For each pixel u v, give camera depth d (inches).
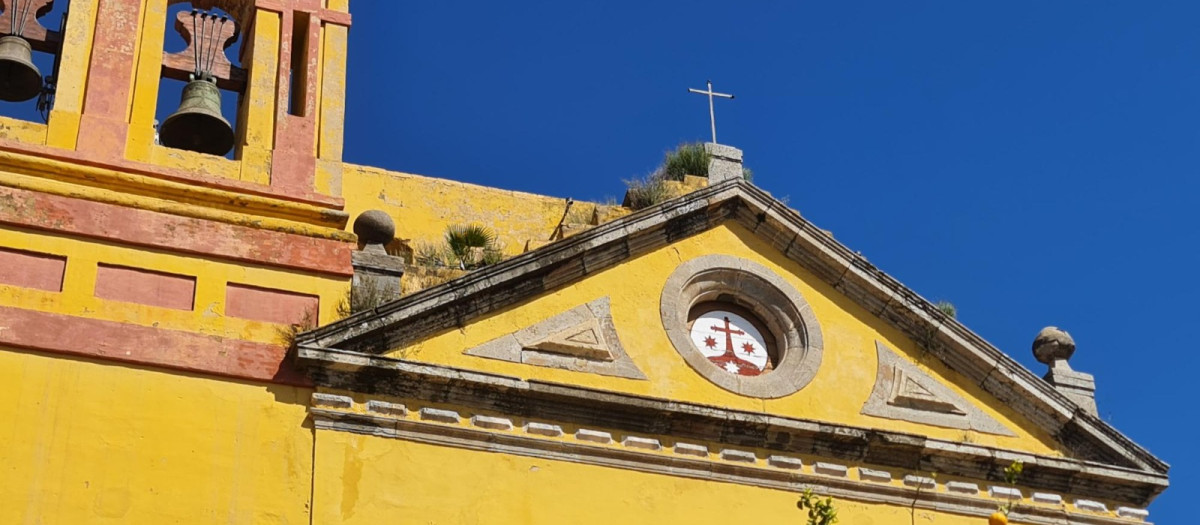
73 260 838.5
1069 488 911.0
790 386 888.9
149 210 864.9
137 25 922.7
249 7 965.2
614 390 857.5
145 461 789.2
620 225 896.9
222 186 882.8
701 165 1019.3
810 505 791.7
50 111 880.9
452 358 845.8
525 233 997.8
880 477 880.3
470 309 858.1
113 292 836.0
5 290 819.4
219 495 789.2
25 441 779.4
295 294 863.7
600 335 872.3
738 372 895.1
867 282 921.5
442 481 815.1
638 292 892.6
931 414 904.9
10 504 762.8
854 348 911.7
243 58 967.0
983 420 912.9
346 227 939.3
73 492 773.9
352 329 832.3
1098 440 920.9
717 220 926.4
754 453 868.0
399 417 823.1
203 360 821.9
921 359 919.0
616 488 837.8
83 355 808.9
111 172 867.4
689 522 839.7
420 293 847.7
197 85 922.7
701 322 906.7
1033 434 918.4
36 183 853.2
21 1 930.7
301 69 957.8
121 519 773.3
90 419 792.9
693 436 861.8
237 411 812.0
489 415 836.6
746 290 913.5
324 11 967.0
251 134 912.3
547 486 828.0
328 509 796.0
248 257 865.5
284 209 887.1
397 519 800.9
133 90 901.8
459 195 998.4
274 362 829.8
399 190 989.2
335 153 918.4
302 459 805.9
